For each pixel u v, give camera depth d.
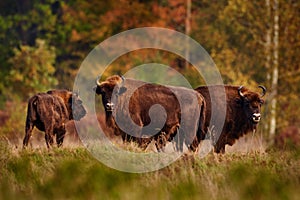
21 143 61.16
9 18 133.88
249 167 44.38
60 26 133.50
